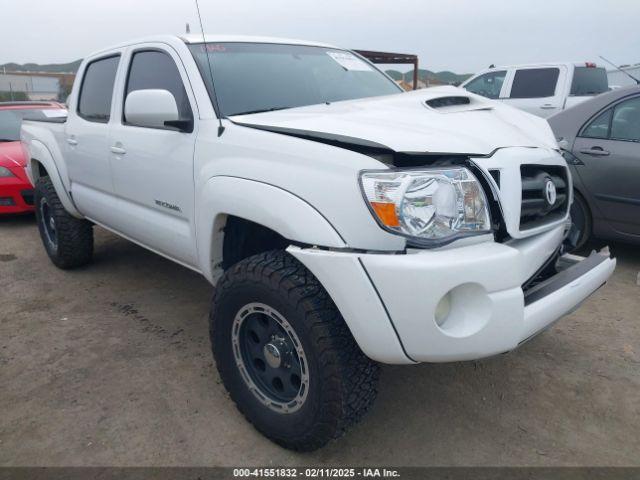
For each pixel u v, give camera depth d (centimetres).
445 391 285
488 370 303
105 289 430
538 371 302
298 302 209
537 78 859
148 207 327
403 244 194
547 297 224
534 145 245
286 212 213
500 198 214
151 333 353
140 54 340
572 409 269
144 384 292
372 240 196
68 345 338
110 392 285
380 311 193
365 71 365
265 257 225
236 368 248
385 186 194
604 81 895
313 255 203
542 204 236
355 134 215
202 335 349
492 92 914
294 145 221
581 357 316
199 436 250
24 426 258
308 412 218
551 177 247
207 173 256
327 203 204
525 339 211
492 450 240
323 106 283
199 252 275
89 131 377
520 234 221
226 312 241
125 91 346
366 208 195
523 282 225
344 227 200
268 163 227
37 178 502
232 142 248
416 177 196
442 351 194
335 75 341
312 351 209
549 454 237
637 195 423
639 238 436
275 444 243
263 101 292
